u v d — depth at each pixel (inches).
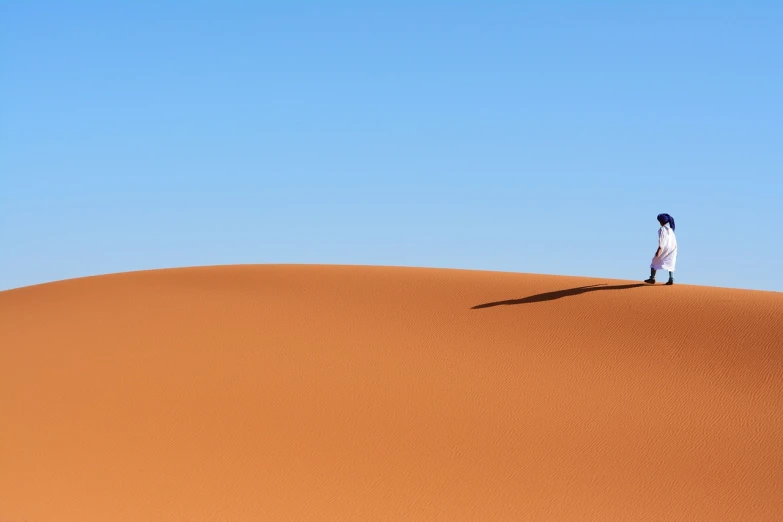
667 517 589.6
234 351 893.8
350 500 605.6
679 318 940.0
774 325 909.8
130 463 658.8
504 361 858.8
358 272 1220.5
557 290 1055.6
